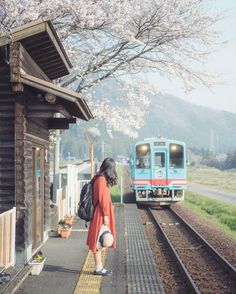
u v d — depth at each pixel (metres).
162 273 10.27
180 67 19.02
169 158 23.03
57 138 18.02
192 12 17.95
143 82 19.28
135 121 18.83
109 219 8.23
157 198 23.06
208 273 10.30
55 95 8.23
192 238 14.70
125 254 10.59
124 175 56.78
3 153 8.66
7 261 7.96
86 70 17.61
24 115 8.55
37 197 10.12
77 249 10.79
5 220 7.77
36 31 8.14
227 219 19.64
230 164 131.12
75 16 14.59
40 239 10.75
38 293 7.27
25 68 8.77
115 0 15.27
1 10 13.14
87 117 10.09
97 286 7.73
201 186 44.78
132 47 18.12
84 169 46.78
